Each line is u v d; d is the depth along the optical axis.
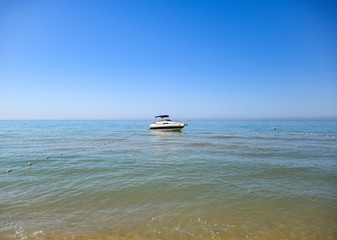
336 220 5.83
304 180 9.60
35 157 15.45
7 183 9.29
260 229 5.36
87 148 20.47
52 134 38.62
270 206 6.72
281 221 5.76
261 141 26.23
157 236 5.09
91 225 5.60
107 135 37.28
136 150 19.12
